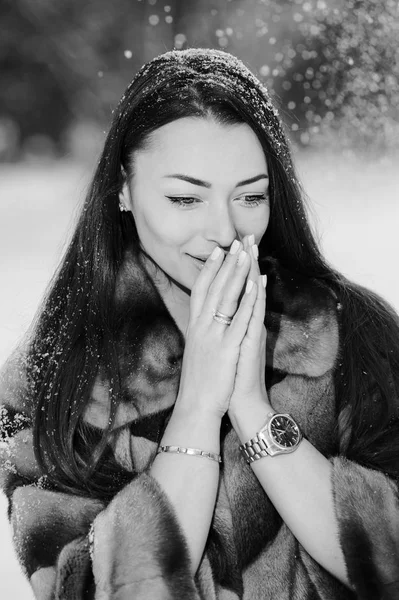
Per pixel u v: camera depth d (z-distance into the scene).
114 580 1.74
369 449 1.88
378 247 6.80
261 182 1.86
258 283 1.87
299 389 1.93
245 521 1.87
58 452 1.89
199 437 1.84
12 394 2.02
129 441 1.91
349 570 1.78
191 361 1.88
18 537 1.88
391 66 3.33
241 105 1.82
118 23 16.52
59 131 18.72
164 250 1.89
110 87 17.08
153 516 1.77
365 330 1.95
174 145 1.82
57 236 9.62
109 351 1.93
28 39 17.77
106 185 1.96
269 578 1.85
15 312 2.41
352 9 3.30
